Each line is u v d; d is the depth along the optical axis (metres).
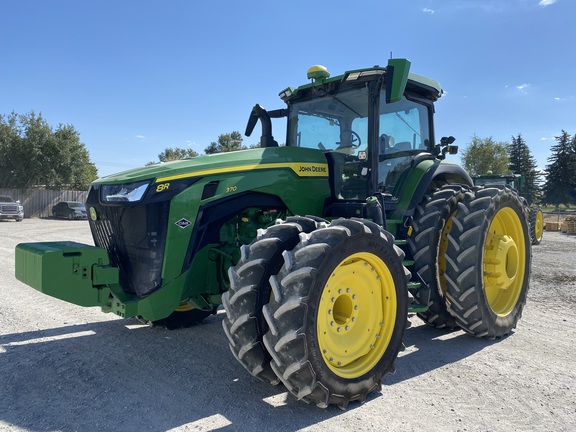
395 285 3.38
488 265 4.75
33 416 2.88
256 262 3.06
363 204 4.19
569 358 4.06
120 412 2.94
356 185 4.57
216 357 4.01
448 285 4.48
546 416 2.95
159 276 3.53
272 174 4.03
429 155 5.16
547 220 29.44
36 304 5.88
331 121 4.88
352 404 3.12
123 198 3.52
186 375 3.59
